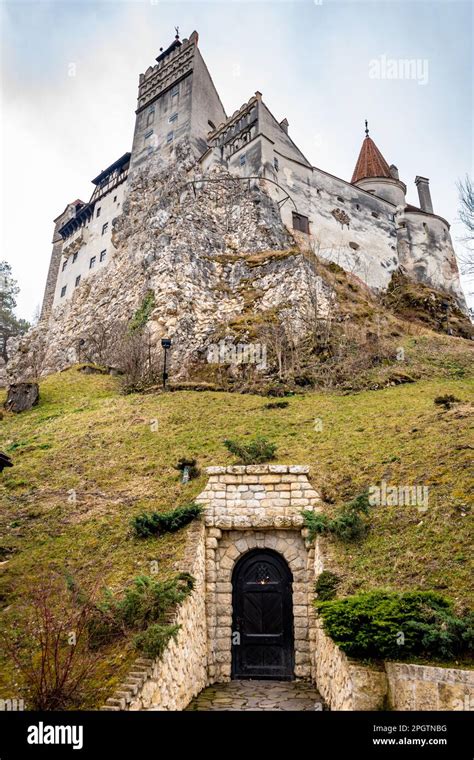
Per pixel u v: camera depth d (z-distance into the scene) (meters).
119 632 9.52
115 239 47.84
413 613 8.47
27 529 13.93
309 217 42.50
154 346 31.80
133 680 8.22
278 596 12.24
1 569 12.02
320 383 25.08
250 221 39.25
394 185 50.88
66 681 8.38
